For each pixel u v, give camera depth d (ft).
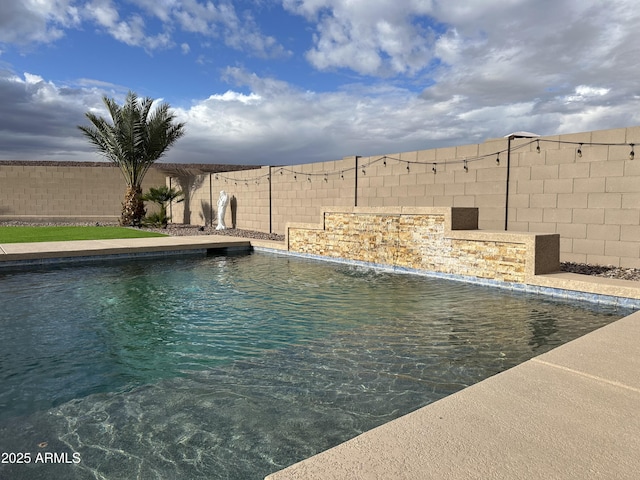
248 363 14.33
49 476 8.39
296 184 53.01
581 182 27.81
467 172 34.06
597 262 27.40
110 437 9.86
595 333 13.11
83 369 13.96
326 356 14.90
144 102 67.00
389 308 21.52
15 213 79.77
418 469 6.02
